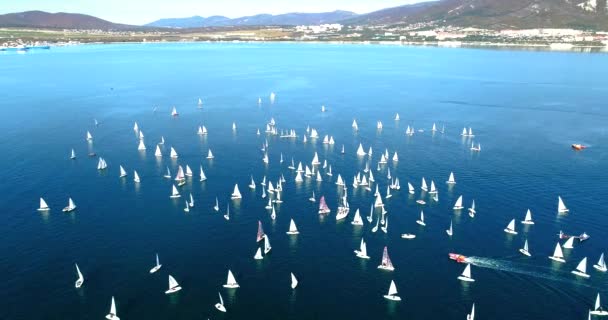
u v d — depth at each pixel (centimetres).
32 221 13012
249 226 12862
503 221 13062
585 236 11975
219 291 10094
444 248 11719
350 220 13200
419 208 13925
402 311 9519
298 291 10106
